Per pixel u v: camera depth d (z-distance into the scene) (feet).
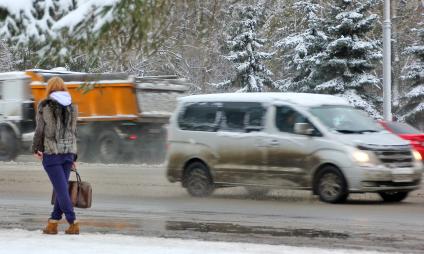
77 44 31.22
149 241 35.50
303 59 168.96
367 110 157.07
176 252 31.19
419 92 174.60
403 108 179.83
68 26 31.09
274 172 57.62
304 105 57.41
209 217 48.44
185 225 44.83
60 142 36.19
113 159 106.11
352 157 54.08
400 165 55.21
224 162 60.08
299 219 47.24
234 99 60.80
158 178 78.38
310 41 169.99
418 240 38.96
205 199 59.47
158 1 31.07
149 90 106.42
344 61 158.61
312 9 185.47
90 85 35.04
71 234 37.58
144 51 31.78
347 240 38.96
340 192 54.65
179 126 63.16
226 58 182.91
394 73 197.26
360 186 53.83
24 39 31.96
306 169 56.13
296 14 189.98
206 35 33.73
